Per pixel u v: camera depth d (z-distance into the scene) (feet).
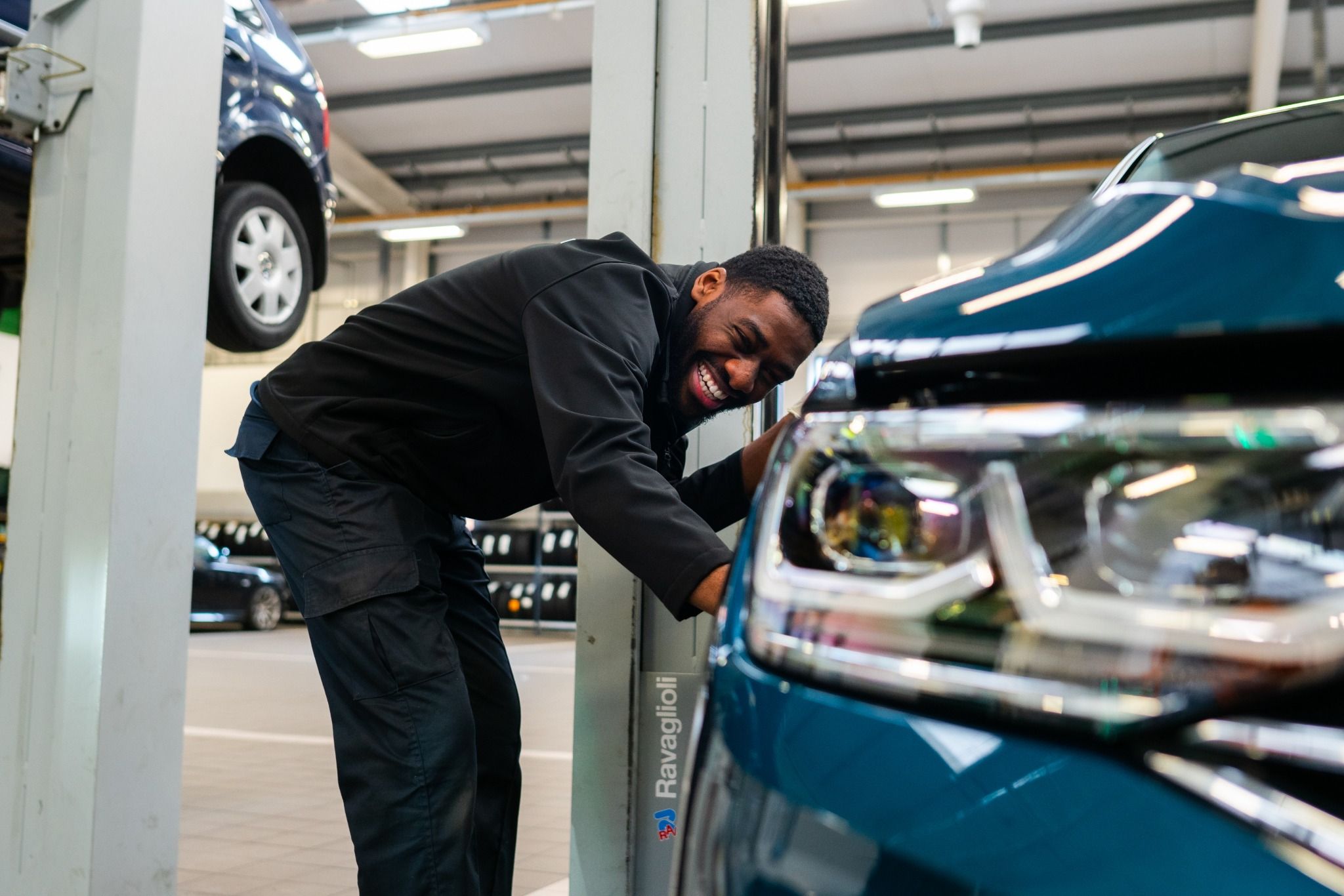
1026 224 46.42
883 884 1.76
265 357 53.11
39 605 5.22
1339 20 35.78
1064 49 37.96
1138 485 1.82
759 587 2.15
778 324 4.50
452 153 48.14
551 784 11.99
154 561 5.24
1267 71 35.45
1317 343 1.76
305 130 13.60
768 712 2.01
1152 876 1.55
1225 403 1.81
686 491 5.16
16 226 11.59
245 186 12.56
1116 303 1.98
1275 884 1.47
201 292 5.50
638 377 4.19
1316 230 1.95
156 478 5.26
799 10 36.14
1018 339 2.01
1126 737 1.67
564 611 38.70
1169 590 1.73
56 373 5.29
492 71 41.73
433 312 4.68
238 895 7.65
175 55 5.40
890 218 47.62
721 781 2.04
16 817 5.16
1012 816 1.69
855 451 2.13
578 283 4.38
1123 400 1.90
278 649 29.81
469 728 4.51
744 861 1.94
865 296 47.52
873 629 1.95
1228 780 1.57
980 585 1.88
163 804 5.24
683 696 5.86
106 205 5.23
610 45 6.36
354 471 4.61
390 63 41.09
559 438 3.89
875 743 1.86
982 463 1.96
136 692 5.13
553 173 49.16
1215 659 1.65
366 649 4.45
